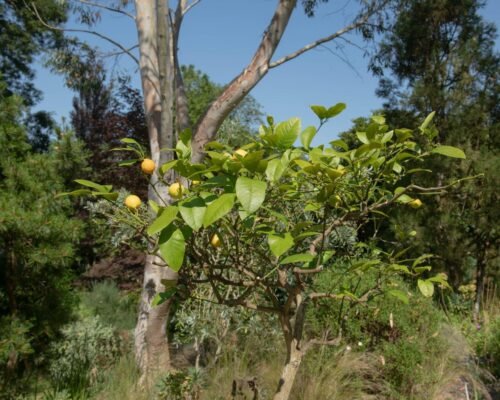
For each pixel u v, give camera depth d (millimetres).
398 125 8391
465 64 7988
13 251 4180
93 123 9203
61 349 4367
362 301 1746
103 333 4672
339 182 1555
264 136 1391
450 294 7328
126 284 7387
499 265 7965
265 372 3834
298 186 1653
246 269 1753
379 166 1646
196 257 1680
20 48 13305
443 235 7867
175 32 5340
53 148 5004
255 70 4469
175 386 3242
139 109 8102
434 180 7625
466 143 7574
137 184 7035
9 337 3865
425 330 4309
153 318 4359
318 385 3615
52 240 4242
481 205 7539
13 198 4016
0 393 3908
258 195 1089
